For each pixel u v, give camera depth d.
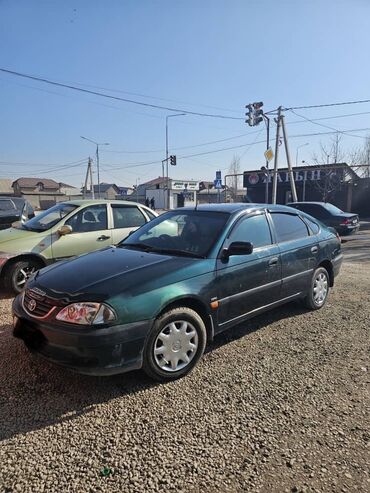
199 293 3.61
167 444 2.60
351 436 2.69
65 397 3.15
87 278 3.39
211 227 4.25
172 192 60.66
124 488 2.23
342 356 3.94
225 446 2.58
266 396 3.19
